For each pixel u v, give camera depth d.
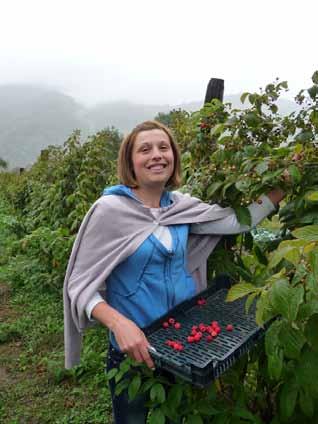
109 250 1.64
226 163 1.86
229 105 2.04
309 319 1.18
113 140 5.52
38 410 2.80
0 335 3.79
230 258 2.04
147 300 1.67
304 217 1.61
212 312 1.67
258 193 1.76
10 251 6.19
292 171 1.53
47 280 4.52
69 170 5.27
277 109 1.92
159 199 1.80
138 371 1.57
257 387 1.83
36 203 6.89
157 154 1.68
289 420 1.52
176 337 1.50
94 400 2.83
